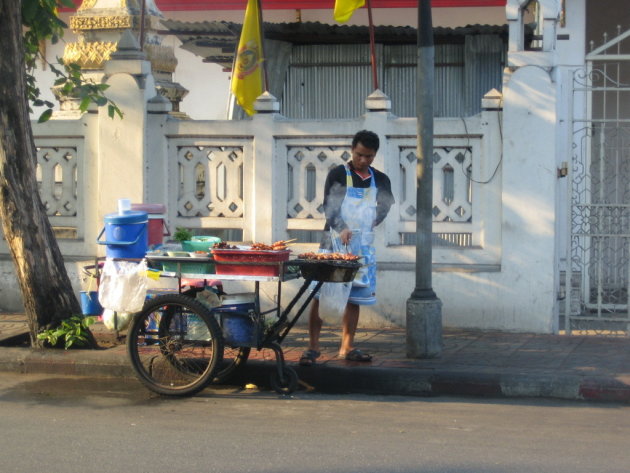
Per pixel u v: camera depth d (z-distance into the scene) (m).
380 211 9.22
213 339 8.33
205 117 17.95
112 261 8.84
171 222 11.38
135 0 13.14
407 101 13.19
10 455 6.49
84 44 12.96
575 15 13.04
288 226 11.12
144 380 8.49
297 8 15.97
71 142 11.55
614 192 12.09
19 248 9.66
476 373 8.54
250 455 6.48
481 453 6.52
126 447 6.70
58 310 9.77
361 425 7.38
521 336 10.30
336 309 8.80
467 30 12.51
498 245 10.56
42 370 9.38
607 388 8.23
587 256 11.70
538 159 10.30
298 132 10.97
